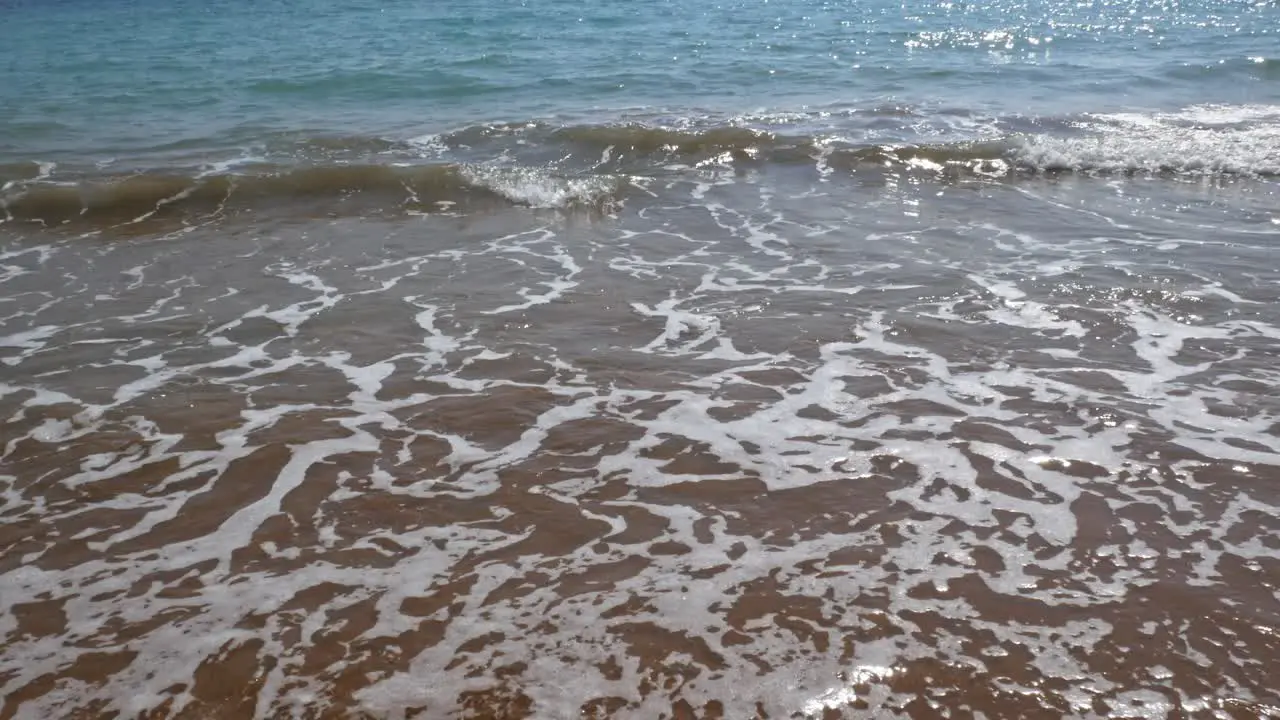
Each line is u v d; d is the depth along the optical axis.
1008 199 9.73
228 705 3.39
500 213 9.55
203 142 12.33
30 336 6.65
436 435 5.25
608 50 18.89
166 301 7.31
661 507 4.57
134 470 4.92
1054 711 3.33
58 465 4.96
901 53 18.47
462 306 7.15
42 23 23.22
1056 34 20.55
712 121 13.15
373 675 3.53
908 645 3.65
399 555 4.23
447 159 11.55
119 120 13.62
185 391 5.79
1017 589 3.95
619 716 3.33
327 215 9.52
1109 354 6.13
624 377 5.94
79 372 6.06
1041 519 4.41
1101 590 3.93
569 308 7.08
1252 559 4.11
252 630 3.76
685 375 5.95
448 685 3.48
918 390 5.69
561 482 4.79
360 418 5.45
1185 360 6.03
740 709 3.36
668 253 8.31
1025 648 3.62
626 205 9.74
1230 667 3.52
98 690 3.46
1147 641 3.64
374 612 3.86
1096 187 10.12
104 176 10.71
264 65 17.62
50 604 3.91
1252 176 10.37
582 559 4.19
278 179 10.33
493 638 3.71
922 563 4.12
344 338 6.59
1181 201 9.58
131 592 3.99
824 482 4.74
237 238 8.86
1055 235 8.56
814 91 15.20
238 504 4.62
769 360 6.14
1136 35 20.47
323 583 4.04
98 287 7.62
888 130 12.55
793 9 24.67
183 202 9.86
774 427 5.29
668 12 24.11
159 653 3.64
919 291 7.26
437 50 19.11
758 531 4.37
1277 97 14.29
